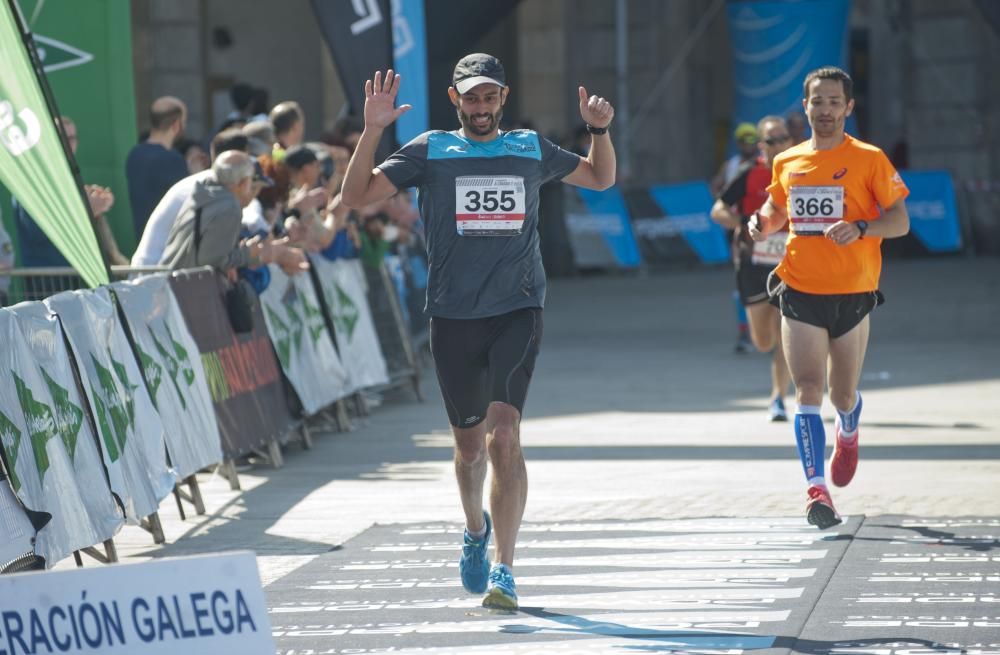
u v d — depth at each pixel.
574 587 14.20
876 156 16.41
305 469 22.09
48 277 21.28
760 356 35.50
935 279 54.16
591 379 31.80
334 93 59.56
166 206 21.06
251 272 22.56
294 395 23.66
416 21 30.75
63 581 8.89
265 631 8.82
